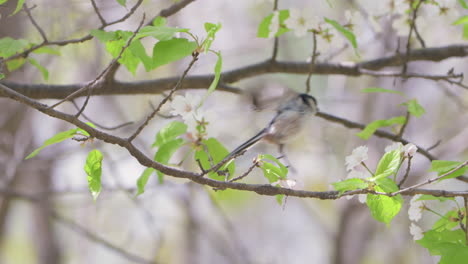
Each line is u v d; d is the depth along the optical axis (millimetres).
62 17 9438
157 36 4867
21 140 12672
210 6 14273
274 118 6391
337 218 17297
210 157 5469
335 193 5156
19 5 5734
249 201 22219
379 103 15391
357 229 16922
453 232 5355
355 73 8297
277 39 8141
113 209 18922
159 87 7855
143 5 9398
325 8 12578
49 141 4953
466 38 7734
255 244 22578
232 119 12016
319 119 8102
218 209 16172
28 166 12688
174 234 19172
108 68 4910
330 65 8391
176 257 19016
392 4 7707
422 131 15570
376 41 10570
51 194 12867
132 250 19219
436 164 5465
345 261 16750
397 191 4996
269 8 15289
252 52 16078
